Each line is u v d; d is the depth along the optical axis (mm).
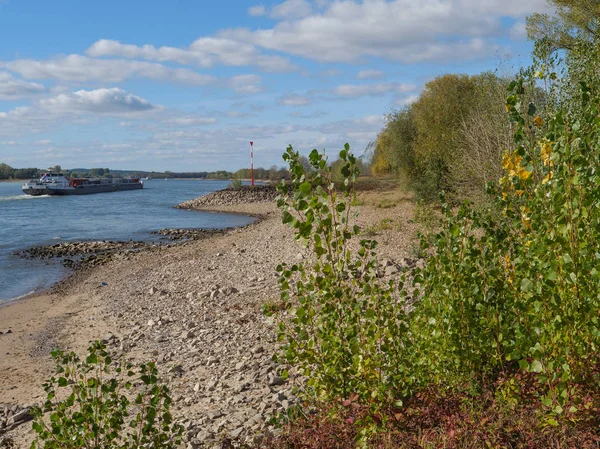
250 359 9367
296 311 5230
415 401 5059
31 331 13641
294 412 5484
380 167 58906
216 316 12914
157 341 11586
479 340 5137
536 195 4613
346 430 4844
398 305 5430
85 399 5152
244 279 16734
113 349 11344
